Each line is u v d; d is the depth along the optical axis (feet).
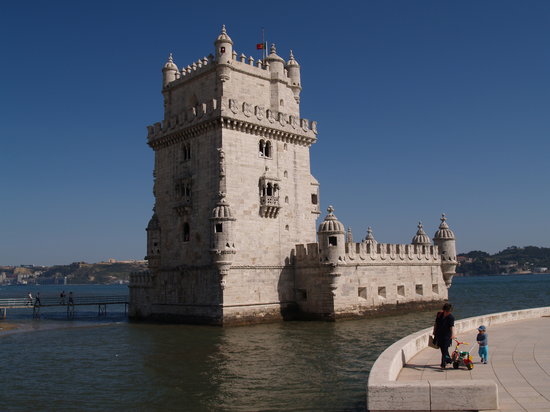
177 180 200.95
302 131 213.25
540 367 72.64
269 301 193.16
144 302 216.13
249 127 193.88
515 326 115.85
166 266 205.57
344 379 98.12
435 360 78.59
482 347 76.02
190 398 88.69
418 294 233.96
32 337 167.32
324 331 165.27
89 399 89.76
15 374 109.81
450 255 249.34
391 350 73.15
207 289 185.47
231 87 195.62
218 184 185.47
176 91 215.51
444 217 254.68
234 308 181.78
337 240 190.49
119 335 167.63
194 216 194.59
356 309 198.70
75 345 148.25
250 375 103.76
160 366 115.03
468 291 552.00
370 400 55.11
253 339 150.41
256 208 193.57
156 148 216.95
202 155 193.98
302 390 91.25
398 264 221.46
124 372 110.11
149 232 210.79
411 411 54.39
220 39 194.18
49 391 95.30
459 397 53.88
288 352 128.16
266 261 194.18
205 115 191.52
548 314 138.21
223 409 82.02
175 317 198.29
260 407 82.38
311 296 196.95
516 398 57.82
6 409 84.53
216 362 117.60
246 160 192.75
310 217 214.48
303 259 200.03
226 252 178.40
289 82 217.15
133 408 84.07
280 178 203.72
